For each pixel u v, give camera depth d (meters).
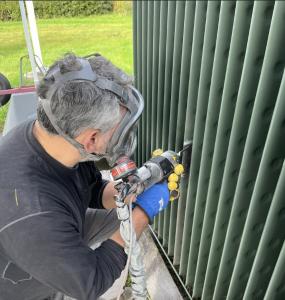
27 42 2.32
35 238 1.25
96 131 1.25
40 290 1.69
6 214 1.27
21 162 1.32
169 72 2.01
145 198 1.70
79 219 1.55
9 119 2.46
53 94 1.17
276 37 1.15
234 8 1.38
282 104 1.17
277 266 1.30
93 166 1.81
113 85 1.21
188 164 1.97
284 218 1.34
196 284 2.22
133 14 2.44
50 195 1.33
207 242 2.00
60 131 1.23
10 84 2.45
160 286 2.56
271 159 1.29
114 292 2.52
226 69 1.47
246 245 1.54
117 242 1.57
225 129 1.57
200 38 1.62
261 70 1.27
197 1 1.53
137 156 2.91
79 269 1.33
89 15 8.52
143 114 2.57
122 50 6.98
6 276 1.52
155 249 2.81
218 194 1.79
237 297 1.75
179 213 2.25
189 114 1.83
